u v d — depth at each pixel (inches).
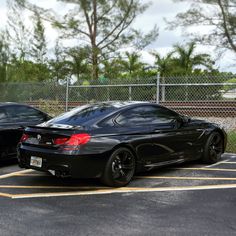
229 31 939.3
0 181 302.7
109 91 579.8
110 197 254.2
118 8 1189.7
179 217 213.6
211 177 303.1
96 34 1222.9
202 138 338.6
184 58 1290.6
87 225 204.1
